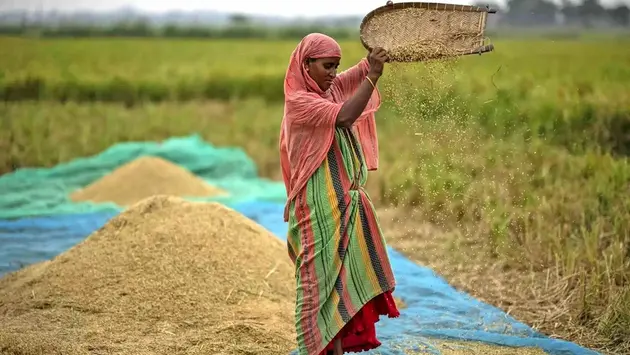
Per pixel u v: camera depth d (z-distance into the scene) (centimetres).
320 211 358
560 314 475
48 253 642
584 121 805
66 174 920
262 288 479
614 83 980
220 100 1706
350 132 368
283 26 4484
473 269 571
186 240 503
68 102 1430
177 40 3491
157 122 1288
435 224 696
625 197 607
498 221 603
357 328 358
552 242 561
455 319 471
